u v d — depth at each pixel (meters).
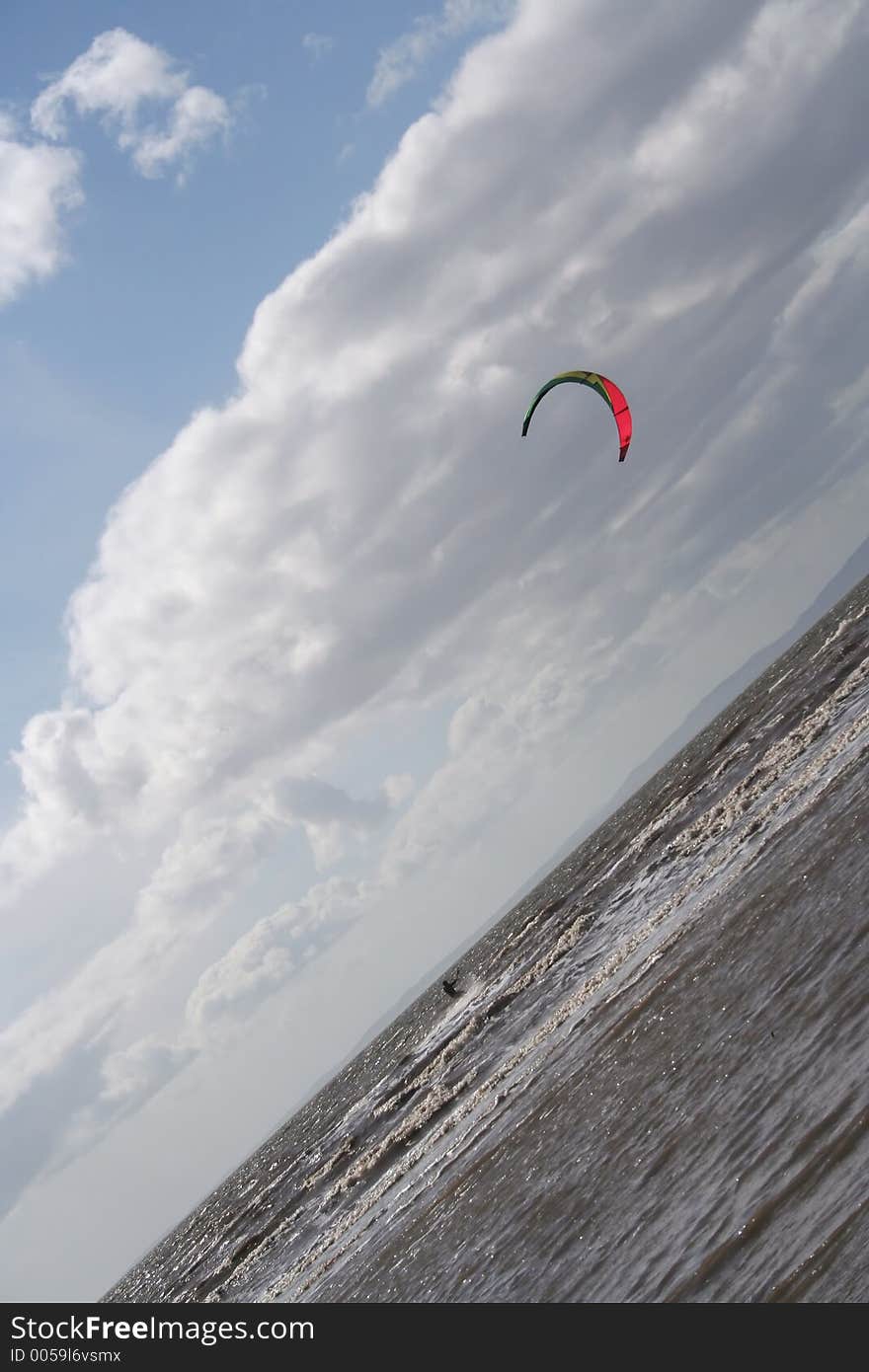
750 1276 11.09
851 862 21.59
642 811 119.75
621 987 29.84
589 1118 20.77
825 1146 12.42
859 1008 15.36
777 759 44.41
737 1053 17.44
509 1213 19.56
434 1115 39.56
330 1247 32.59
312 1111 173.50
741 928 23.80
